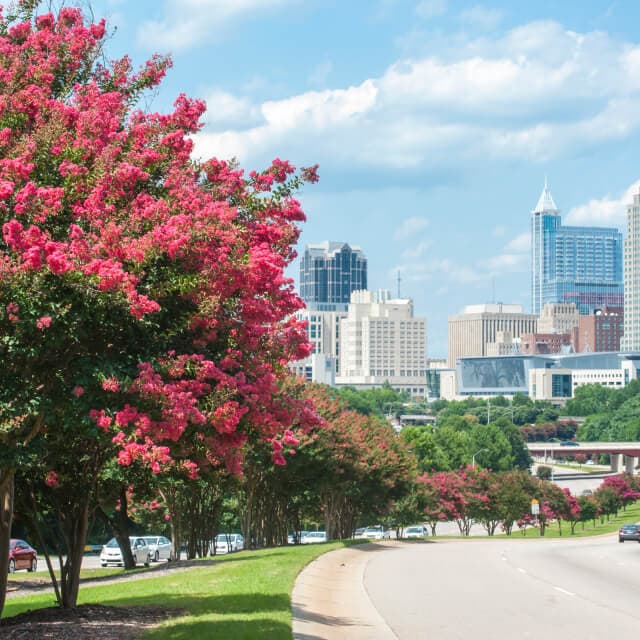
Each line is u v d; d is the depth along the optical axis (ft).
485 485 350.23
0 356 44.75
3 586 58.80
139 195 50.72
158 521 212.84
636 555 150.51
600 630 60.39
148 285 47.67
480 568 117.39
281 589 79.15
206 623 56.80
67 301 43.70
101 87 59.00
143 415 45.14
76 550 66.54
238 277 49.90
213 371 49.65
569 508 385.50
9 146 48.83
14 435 49.83
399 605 74.54
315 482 176.86
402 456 242.37
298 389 162.09
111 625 57.77
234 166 59.52
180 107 58.70
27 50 55.88
